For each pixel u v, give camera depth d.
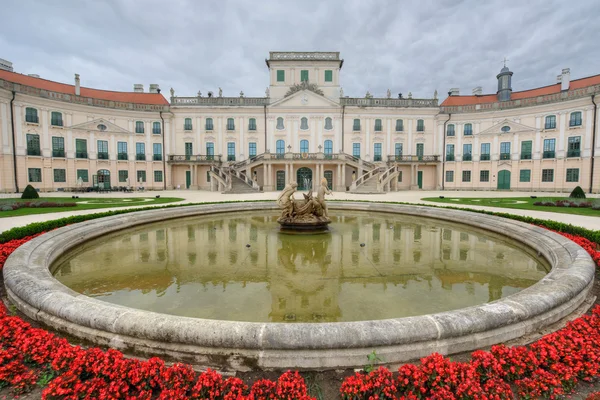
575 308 4.32
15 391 2.81
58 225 9.64
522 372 2.92
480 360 2.96
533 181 37.38
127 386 2.71
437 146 42.28
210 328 3.21
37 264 5.62
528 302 3.79
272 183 39.44
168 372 2.80
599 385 2.95
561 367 2.92
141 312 3.54
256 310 4.74
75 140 36.97
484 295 5.38
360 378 2.77
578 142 34.16
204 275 6.43
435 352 3.15
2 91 31.38
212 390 2.69
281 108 41.72
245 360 3.13
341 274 6.50
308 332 3.14
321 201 11.44
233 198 24.97
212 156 41.88
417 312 4.68
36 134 34.12
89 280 6.15
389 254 8.16
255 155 42.09
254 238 10.16
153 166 41.47
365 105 41.78
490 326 3.43
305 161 38.66
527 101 37.34
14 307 4.44
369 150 42.25
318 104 41.72
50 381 2.86
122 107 39.72
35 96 33.78
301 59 42.25
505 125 38.94
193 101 41.84
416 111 42.06
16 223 11.37
